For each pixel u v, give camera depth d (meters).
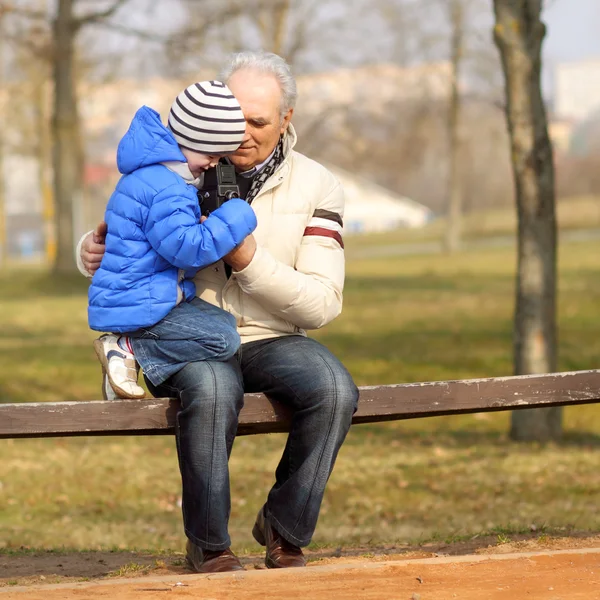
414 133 73.62
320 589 5.93
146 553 9.66
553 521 12.20
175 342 6.54
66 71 52.75
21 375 27.08
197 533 6.50
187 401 6.45
